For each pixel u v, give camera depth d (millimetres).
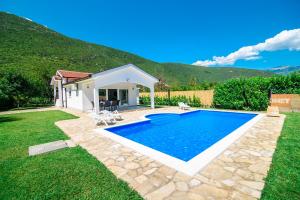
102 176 3643
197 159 4336
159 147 6758
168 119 12750
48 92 28219
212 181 3363
